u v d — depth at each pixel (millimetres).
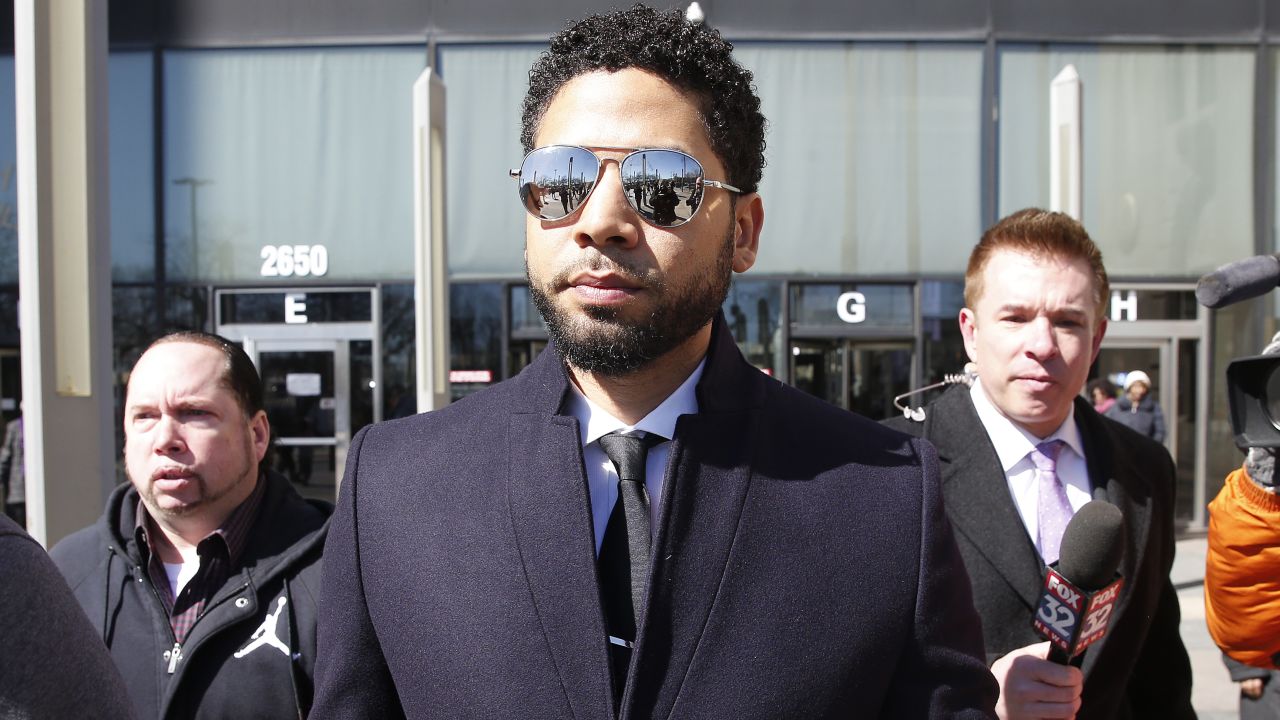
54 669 1014
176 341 2197
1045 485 1988
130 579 2119
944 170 9398
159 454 2064
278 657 2012
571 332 1177
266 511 2178
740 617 1136
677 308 1172
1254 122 9477
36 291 2807
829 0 9375
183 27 9375
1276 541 1842
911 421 2150
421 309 5160
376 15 9422
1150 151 9461
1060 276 1906
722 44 1284
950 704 1185
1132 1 9391
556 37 1271
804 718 1111
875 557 1194
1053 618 1455
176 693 1969
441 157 5242
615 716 1099
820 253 9391
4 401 9398
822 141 9398
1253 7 9414
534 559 1165
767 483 1212
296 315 9422
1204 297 1750
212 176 9414
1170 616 2057
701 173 1184
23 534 1052
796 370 9383
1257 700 2348
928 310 9359
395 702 1255
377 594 1224
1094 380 9328
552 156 1178
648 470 1241
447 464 1268
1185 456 9406
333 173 9430
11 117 9469
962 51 9391
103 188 2939
